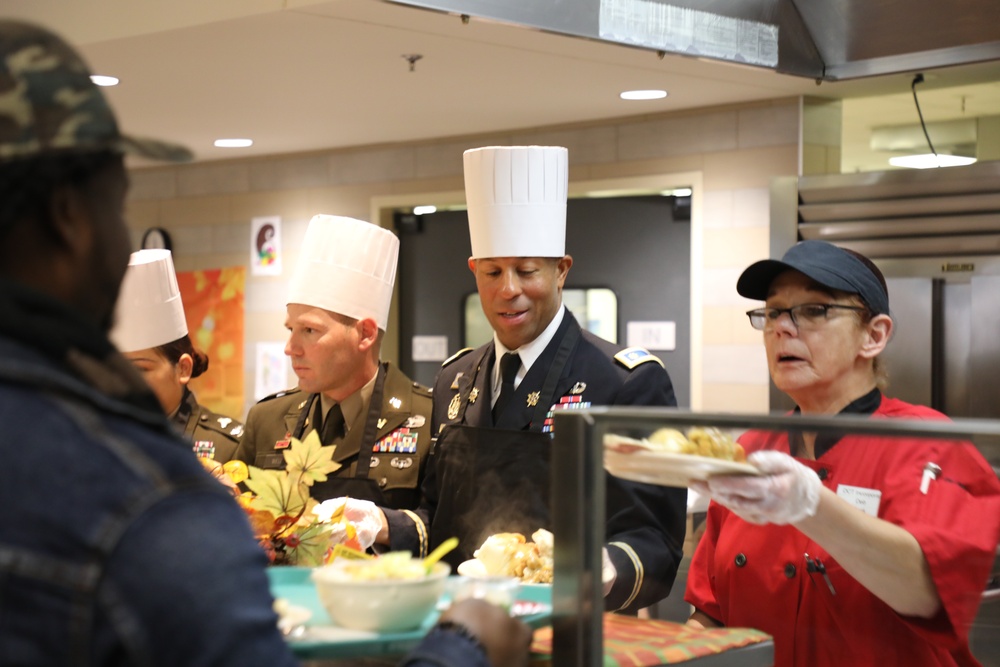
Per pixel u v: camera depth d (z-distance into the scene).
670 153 4.10
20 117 0.79
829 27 2.84
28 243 0.82
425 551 1.78
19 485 0.75
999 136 4.40
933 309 3.49
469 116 4.16
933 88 3.79
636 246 4.35
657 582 1.18
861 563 1.17
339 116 4.16
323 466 1.56
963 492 1.16
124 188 0.88
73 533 0.74
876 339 1.57
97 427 0.78
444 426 1.91
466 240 4.75
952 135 4.50
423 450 2.09
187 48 3.19
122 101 3.89
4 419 0.76
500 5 2.22
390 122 4.28
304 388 2.15
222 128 4.39
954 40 2.75
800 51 2.85
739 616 1.32
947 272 3.47
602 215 4.41
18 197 0.80
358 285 2.14
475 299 4.75
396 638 1.01
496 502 1.59
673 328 4.28
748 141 3.94
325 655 0.98
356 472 2.11
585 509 1.02
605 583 1.06
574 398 1.96
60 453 0.76
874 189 3.57
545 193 2.00
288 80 3.57
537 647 1.07
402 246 4.88
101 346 0.83
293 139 4.65
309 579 1.22
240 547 0.79
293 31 3.00
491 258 2.00
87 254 0.84
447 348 4.81
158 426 0.83
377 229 2.19
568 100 3.88
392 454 2.10
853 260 1.56
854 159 5.23
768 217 3.90
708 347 4.04
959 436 1.01
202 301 5.28
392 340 4.88
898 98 3.98
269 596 0.81
